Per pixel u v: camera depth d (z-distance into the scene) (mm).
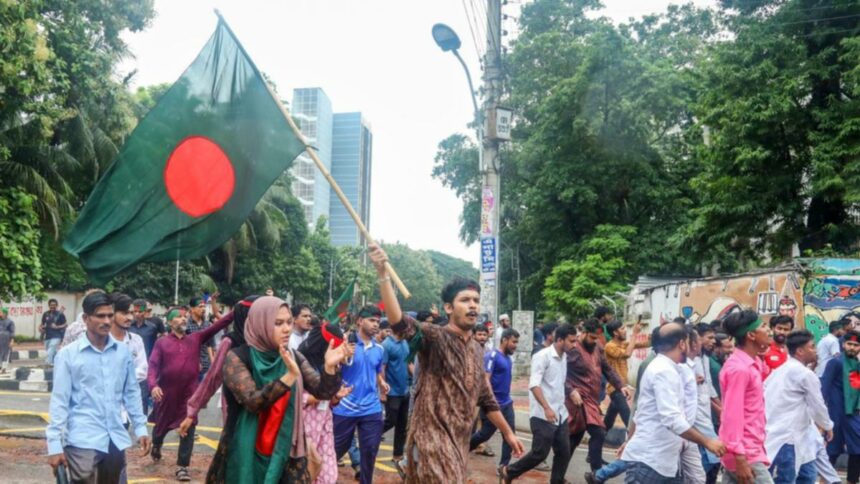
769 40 18594
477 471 8789
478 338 8555
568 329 7289
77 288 32094
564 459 7387
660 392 4934
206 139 5633
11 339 18000
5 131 14688
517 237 32656
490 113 13594
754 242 21016
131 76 22531
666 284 16906
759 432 5207
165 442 9656
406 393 8820
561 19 29328
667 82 24469
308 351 6512
